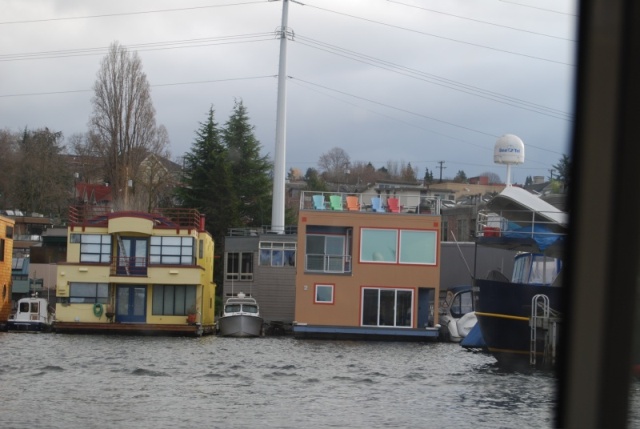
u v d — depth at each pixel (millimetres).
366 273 49469
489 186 123062
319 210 49500
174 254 55438
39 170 95312
